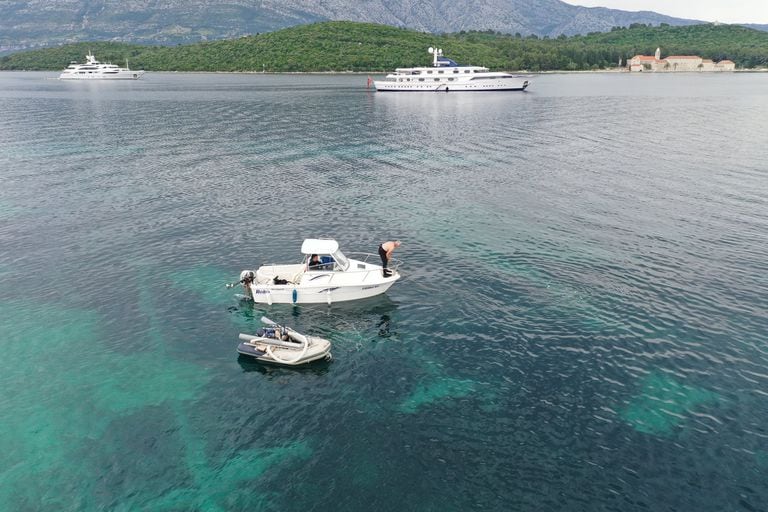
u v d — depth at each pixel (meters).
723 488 18.88
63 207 50.03
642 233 42.69
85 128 95.06
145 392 24.58
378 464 20.11
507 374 25.47
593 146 79.38
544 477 19.44
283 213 48.53
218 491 19.02
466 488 18.98
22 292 33.84
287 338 28.03
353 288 32.94
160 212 48.75
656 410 22.86
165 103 136.12
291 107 129.75
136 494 19.03
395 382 25.12
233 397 24.20
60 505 18.64
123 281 35.44
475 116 115.06
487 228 44.44
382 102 143.75
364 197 53.44
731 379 24.91
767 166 64.62
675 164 66.69
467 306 31.97
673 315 30.42
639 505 18.23
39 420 22.77
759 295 32.53
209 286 34.91
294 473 19.73
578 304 31.80
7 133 88.62
